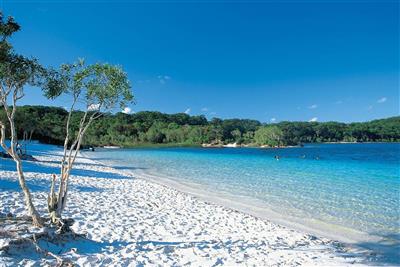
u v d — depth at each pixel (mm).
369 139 184375
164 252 8914
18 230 8156
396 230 12859
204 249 9406
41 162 33188
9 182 17156
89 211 13242
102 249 8680
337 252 9992
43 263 7105
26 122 49344
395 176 30734
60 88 9172
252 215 15133
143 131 157500
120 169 35656
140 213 13836
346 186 24094
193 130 152500
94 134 131875
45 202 13539
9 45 8148
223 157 62094
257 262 8484
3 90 8430
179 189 22344
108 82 9328
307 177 29594
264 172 33906
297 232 12227
